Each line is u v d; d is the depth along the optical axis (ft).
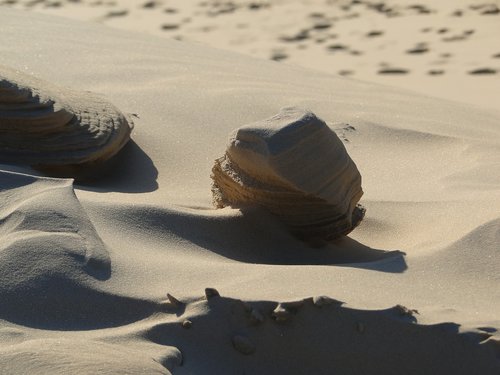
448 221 16.01
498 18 42.57
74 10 48.39
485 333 11.66
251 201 15.48
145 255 13.17
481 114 26.00
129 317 11.90
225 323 11.76
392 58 38.45
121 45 28.02
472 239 14.19
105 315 11.88
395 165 20.48
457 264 13.74
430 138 21.95
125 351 11.09
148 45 28.86
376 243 16.07
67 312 11.80
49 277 12.02
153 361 10.99
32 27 28.71
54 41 27.09
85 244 12.69
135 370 10.66
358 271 13.34
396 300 12.42
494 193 17.42
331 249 15.34
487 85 34.63
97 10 48.32
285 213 15.28
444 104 26.71
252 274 12.88
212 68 26.73
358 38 41.47
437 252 14.02
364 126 22.53
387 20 43.75
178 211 14.61
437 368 11.68
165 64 26.17
